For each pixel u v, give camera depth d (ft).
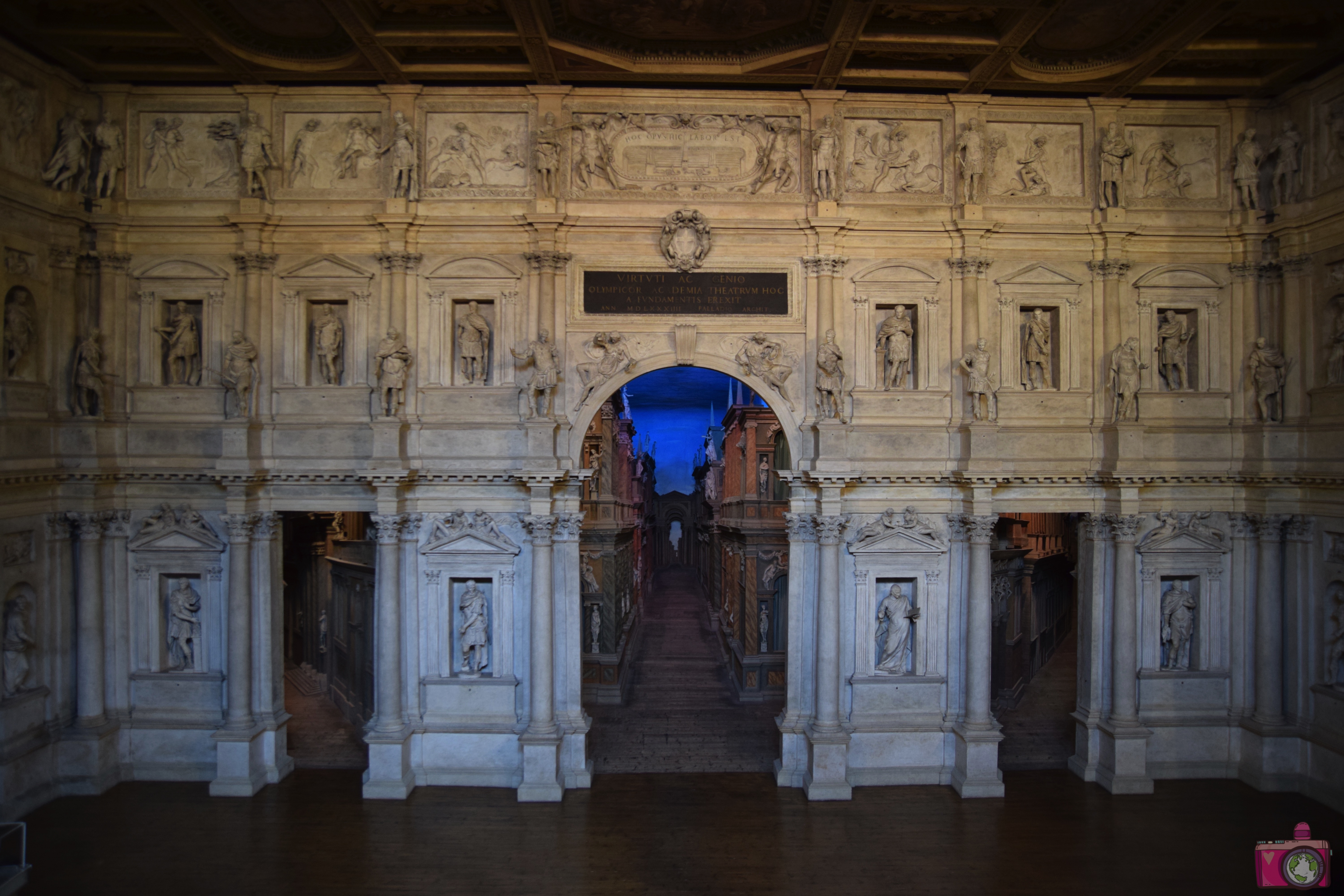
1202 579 66.03
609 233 65.05
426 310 64.90
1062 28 58.65
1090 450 64.90
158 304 64.49
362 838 54.75
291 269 64.64
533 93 64.64
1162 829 56.24
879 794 62.23
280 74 62.95
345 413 64.39
